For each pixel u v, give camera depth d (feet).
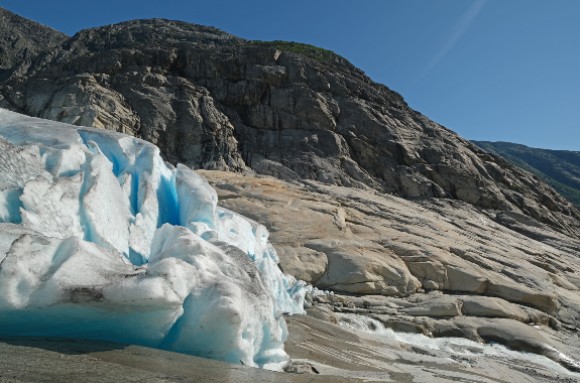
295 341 32.53
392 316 47.14
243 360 21.16
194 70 121.70
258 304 22.82
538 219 108.88
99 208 29.12
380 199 91.09
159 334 19.89
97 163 31.48
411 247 62.03
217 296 20.54
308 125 116.57
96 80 108.47
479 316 50.31
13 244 18.75
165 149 101.81
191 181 41.39
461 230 81.20
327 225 65.10
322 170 103.30
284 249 56.59
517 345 44.86
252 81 121.08
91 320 18.61
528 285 59.77
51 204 25.62
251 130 113.91
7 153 25.72
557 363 42.37
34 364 14.85
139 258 31.40
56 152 29.35
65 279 18.33
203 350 20.49
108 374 14.90
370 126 118.52
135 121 101.96
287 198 73.10
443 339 44.68
